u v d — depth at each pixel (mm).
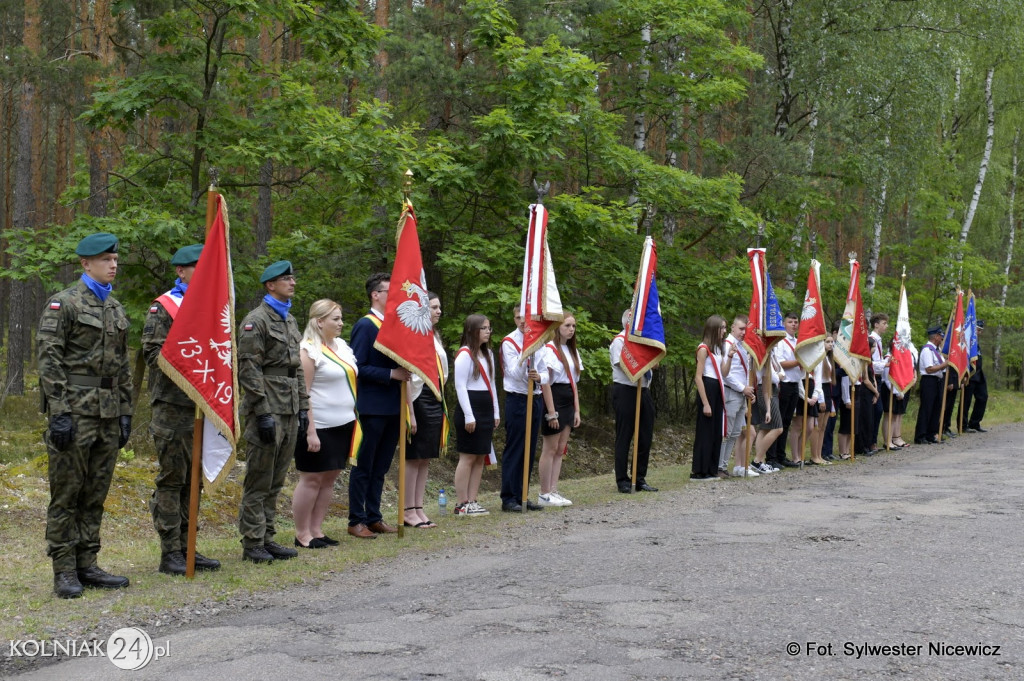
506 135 15047
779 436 13703
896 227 30031
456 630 5203
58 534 6188
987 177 31281
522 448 9891
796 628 5086
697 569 6535
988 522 8336
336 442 7875
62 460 6113
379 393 8477
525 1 17062
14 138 31906
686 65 20031
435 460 16594
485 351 9664
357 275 16031
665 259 18766
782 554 7004
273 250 16203
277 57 20891
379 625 5359
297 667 4637
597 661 4590
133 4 13570
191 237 13352
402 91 16484
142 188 14914
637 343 11055
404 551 7629
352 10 14578
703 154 21828
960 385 18359
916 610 5422
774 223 20781
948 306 26156
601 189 17859
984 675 4355
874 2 22188
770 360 12719
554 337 10242
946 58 23984
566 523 8820
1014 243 38438
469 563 7035
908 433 19969
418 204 14922
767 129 22109
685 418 24500
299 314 16031
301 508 7824
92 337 6238
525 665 4547
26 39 19609
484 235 16906
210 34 14570
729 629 5090
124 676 4609
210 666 4711
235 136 14156
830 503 9602
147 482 10898
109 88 13820
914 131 23234
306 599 6070
